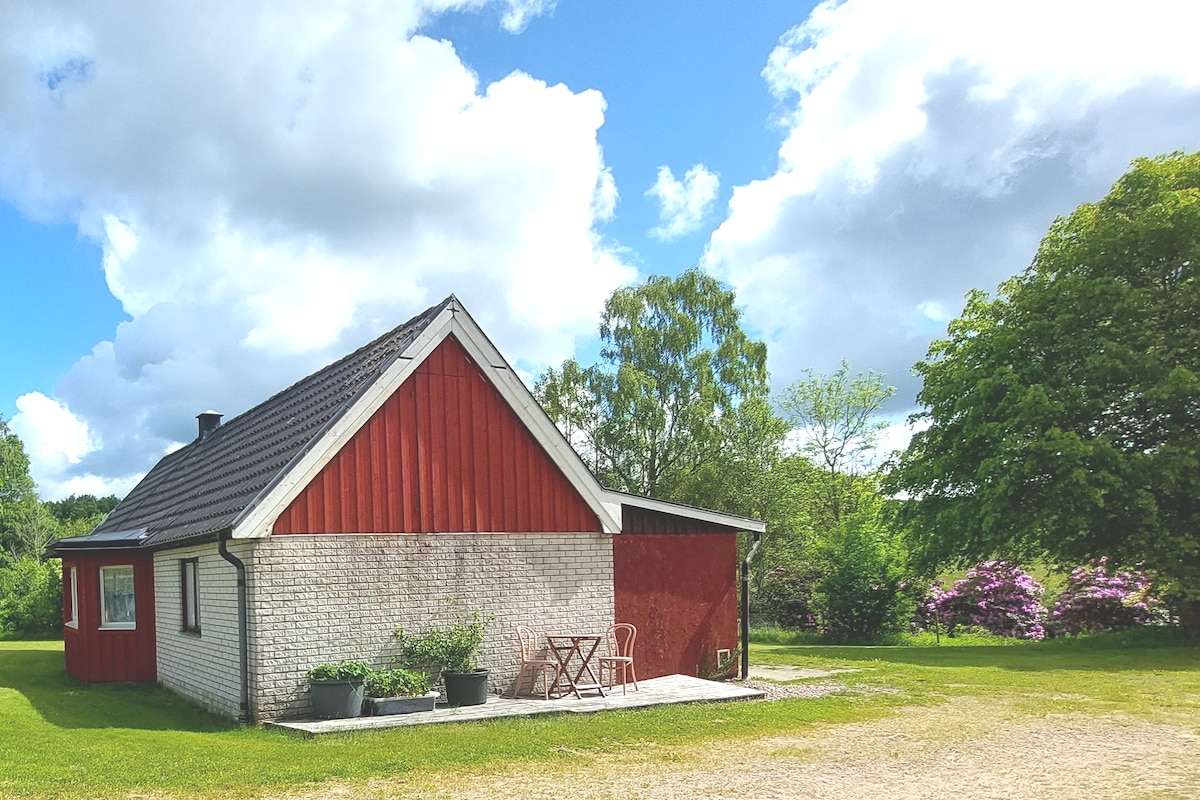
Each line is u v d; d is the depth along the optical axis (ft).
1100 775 27.66
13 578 101.55
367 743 32.60
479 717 37.50
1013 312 80.79
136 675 53.88
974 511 77.87
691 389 133.28
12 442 189.06
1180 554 68.59
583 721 37.32
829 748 32.42
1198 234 71.26
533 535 46.37
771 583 112.27
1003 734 35.06
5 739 33.01
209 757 29.94
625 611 49.49
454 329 44.68
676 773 28.32
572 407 136.36
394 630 41.50
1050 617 94.89
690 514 51.55
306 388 58.95
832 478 139.33
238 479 47.80
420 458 43.21
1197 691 46.60
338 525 40.47
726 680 52.70
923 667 59.41
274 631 38.45
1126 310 72.08
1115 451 68.64
